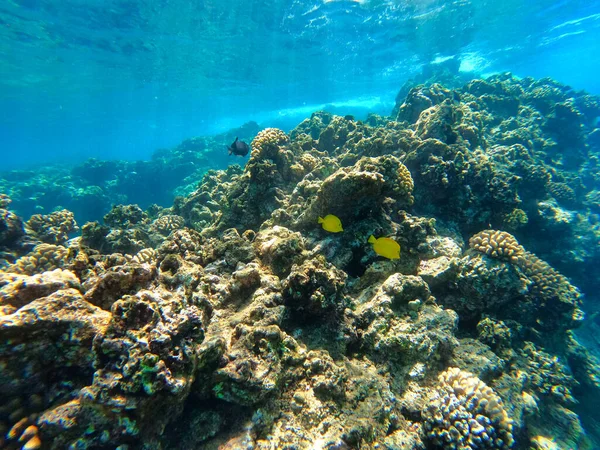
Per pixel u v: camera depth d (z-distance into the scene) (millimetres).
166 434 1194
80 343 1098
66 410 981
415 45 10211
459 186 2742
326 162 3088
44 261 1983
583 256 3621
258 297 1562
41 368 1073
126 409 943
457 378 1510
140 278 1340
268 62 10703
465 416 1374
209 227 2791
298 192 2648
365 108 16281
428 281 2029
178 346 1083
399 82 14680
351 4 7410
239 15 7438
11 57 9164
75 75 11133
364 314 1672
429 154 2805
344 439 1217
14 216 2473
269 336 1358
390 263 1917
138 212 3285
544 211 3559
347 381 1408
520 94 5781
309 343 1539
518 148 3893
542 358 2002
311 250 2008
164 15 7203
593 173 5027
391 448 1252
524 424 1572
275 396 1309
